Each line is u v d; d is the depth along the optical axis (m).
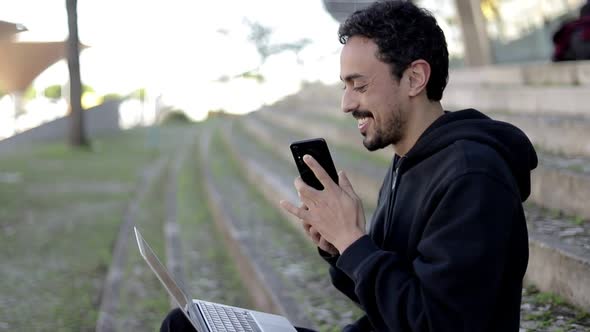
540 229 4.16
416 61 2.09
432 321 1.87
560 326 3.29
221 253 7.28
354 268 2.02
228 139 17.80
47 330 5.38
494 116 6.89
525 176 2.12
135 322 5.48
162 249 7.77
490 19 11.93
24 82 19.41
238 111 40.28
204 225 8.86
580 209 4.38
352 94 2.15
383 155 8.00
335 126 10.52
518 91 7.54
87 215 9.84
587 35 7.48
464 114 2.15
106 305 5.92
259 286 5.31
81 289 6.43
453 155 2.00
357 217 2.10
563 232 4.05
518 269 2.01
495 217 1.89
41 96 30.91
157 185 12.98
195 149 19.48
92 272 6.97
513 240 1.96
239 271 6.42
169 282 2.23
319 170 2.13
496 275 1.87
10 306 5.91
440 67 2.12
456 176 1.94
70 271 6.99
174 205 10.62
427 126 2.15
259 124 17.17
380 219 2.36
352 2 14.67
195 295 5.83
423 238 1.98
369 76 2.10
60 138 23.27
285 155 11.58
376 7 2.12
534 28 11.17
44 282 6.62
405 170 2.17
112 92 38.53
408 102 2.13
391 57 2.08
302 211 2.14
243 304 5.59
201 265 6.82
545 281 3.73
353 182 7.19
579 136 5.48
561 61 7.70
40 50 19.12
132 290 6.32
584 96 6.41
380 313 1.99
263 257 5.91
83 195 11.61
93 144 20.97
